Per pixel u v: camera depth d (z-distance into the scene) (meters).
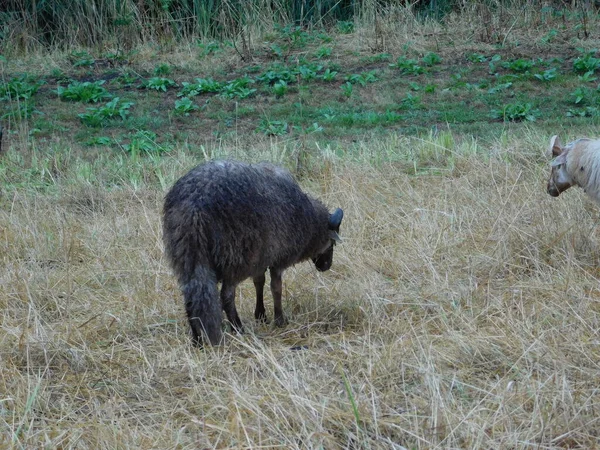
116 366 5.31
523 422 4.36
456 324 5.72
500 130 10.97
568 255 6.60
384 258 7.01
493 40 14.92
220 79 13.96
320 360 5.34
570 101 12.09
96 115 12.11
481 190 8.46
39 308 6.29
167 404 4.78
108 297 6.52
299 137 10.96
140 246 7.48
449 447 4.11
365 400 4.57
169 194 5.54
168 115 12.36
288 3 16.52
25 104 12.23
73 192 9.09
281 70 13.91
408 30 15.52
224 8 16.19
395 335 5.56
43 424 4.54
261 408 4.59
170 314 6.16
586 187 6.99
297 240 5.88
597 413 4.40
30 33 15.64
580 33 15.08
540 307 5.84
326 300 6.36
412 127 11.41
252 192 5.46
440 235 7.23
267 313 6.38
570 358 5.07
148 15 16.22
